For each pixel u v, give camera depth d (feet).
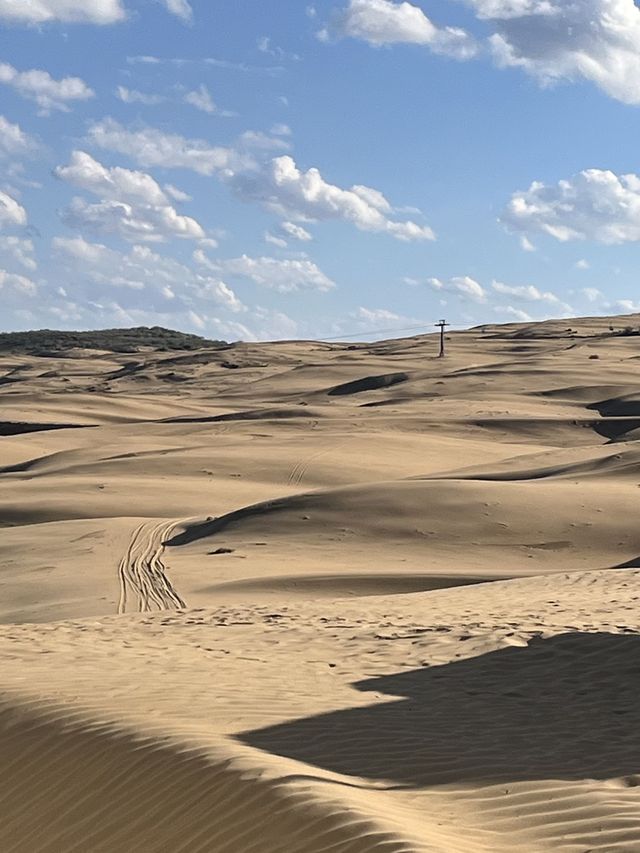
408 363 447.83
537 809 25.90
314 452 202.28
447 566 110.32
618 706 38.32
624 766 29.96
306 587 96.53
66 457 213.87
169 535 128.67
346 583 97.30
